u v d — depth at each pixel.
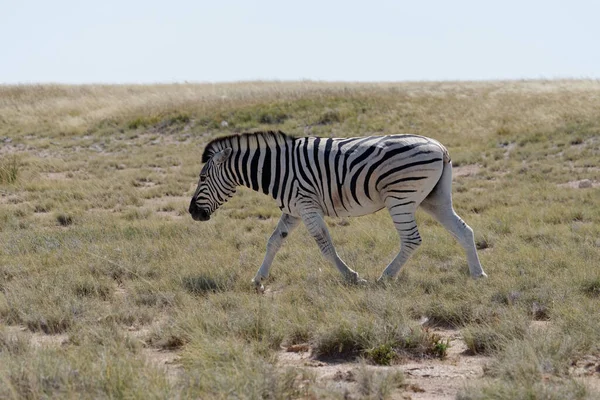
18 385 15.20
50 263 30.27
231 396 14.44
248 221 42.16
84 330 20.27
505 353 17.36
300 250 32.03
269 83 120.25
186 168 63.28
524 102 80.31
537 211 41.06
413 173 25.45
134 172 62.06
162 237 36.31
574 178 51.75
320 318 21.36
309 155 26.47
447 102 84.50
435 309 22.41
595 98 77.69
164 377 15.31
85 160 69.62
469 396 14.97
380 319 20.31
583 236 34.12
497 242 33.50
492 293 23.62
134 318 22.64
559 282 24.84
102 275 28.47
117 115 89.56
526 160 59.25
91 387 15.09
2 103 102.12
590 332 19.22
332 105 84.81
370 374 16.09
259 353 18.56
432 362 18.58
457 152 63.91
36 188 54.12
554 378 16.31
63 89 113.75
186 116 85.62
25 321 22.22
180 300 24.42
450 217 26.55
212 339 18.70
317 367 18.11
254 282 26.98
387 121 77.88
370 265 29.58
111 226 39.97
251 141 27.31
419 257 30.62
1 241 35.59
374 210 26.80
